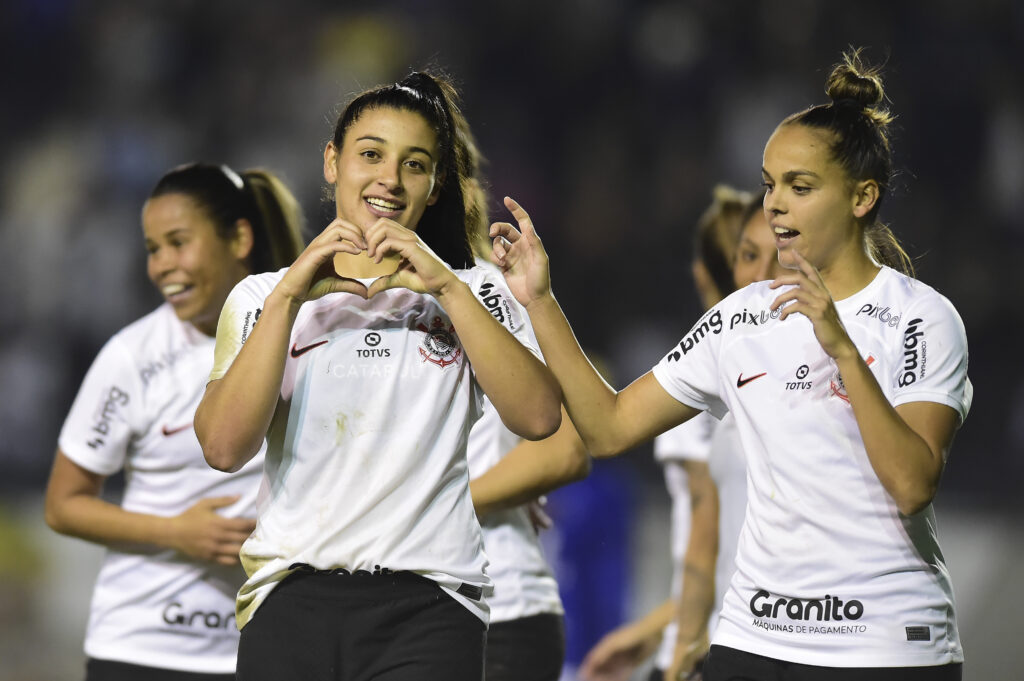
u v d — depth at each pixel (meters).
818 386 10.57
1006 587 28.48
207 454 10.34
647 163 45.44
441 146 11.09
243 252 14.59
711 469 14.14
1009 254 42.94
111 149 45.66
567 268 43.44
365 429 10.34
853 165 10.68
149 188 45.47
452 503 10.45
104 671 13.99
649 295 42.59
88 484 14.37
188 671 13.90
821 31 46.91
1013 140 44.81
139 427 14.23
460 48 48.00
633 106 46.47
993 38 46.62
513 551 13.88
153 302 43.69
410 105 10.81
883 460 9.91
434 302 10.69
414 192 10.73
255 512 14.08
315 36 48.44
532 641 13.80
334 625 10.15
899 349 10.54
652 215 44.41
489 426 13.97
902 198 43.16
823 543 10.41
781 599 10.52
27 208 44.53
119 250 43.69
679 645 14.78
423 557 10.21
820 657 10.33
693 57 46.78
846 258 10.88
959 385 10.48
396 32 48.28
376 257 10.16
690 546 14.90
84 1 48.22
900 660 10.20
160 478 14.23
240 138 46.69
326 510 10.25
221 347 10.88
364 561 10.13
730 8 47.19
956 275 42.25
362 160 10.66
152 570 14.00
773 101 45.84
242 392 10.14
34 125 46.88
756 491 10.84
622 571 21.53
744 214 14.40
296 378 10.52
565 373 11.34
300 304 10.27
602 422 11.45
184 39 48.41
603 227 43.91
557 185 45.66
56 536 32.84
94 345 42.81
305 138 46.66
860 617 10.27
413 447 10.32
